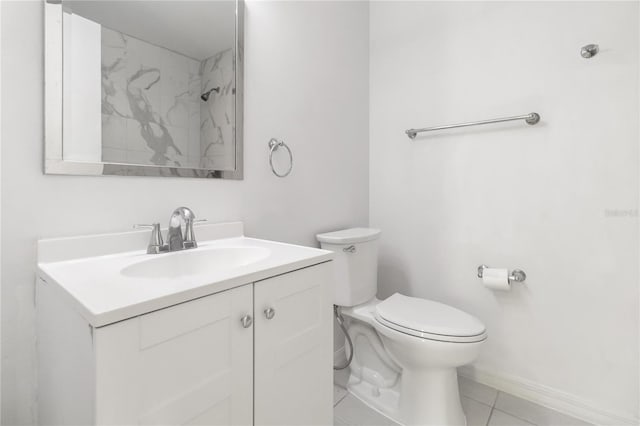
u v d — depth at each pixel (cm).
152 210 107
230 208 130
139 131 103
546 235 149
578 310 142
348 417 144
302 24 160
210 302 67
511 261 159
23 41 82
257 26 138
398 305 148
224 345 69
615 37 131
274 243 117
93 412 52
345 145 190
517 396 157
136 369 55
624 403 133
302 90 161
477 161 168
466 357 121
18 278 82
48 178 86
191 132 117
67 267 82
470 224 171
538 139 150
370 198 212
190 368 63
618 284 133
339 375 177
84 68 91
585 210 139
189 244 106
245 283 73
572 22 140
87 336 53
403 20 194
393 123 200
